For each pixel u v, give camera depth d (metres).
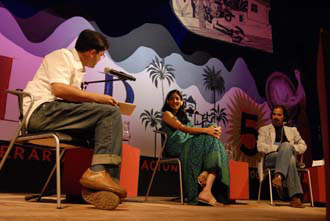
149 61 4.26
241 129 4.80
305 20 5.68
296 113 5.28
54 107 1.74
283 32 5.45
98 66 3.87
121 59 4.06
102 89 3.87
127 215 1.41
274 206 3.10
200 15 4.77
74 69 1.90
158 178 4.04
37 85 1.85
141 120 4.10
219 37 4.87
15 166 3.25
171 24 4.51
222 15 4.95
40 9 3.62
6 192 3.19
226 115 4.72
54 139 1.73
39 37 3.58
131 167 2.67
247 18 5.17
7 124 3.28
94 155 1.70
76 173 2.26
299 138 3.86
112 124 1.73
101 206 1.63
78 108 1.73
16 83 3.40
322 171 3.66
